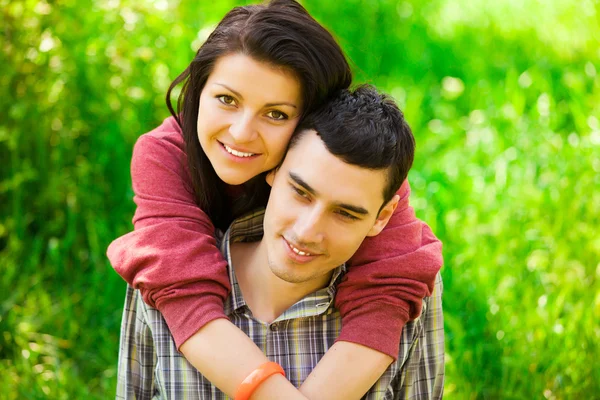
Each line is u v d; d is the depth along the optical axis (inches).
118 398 72.5
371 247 65.9
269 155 62.8
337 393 61.6
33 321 106.7
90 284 115.9
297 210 58.6
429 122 150.3
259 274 66.4
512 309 103.5
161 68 132.3
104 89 127.3
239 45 61.0
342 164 57.1
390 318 63.7
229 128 62.2
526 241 113.0
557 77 159.0
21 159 122.5
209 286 63.3
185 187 69.1
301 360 65.9
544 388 94.9
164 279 62.6
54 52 124.2
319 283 65.8
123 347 71.3
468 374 96.7
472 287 106.0
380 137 58.0
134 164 69.7
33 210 122.3
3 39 120.2
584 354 96.6
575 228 115.3
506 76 160.9
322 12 179.8
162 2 132.5
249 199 70.7
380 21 183.8
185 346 62.1
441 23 185.6
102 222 117.3
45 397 96.2
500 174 125.7
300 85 61.4
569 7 176.7
